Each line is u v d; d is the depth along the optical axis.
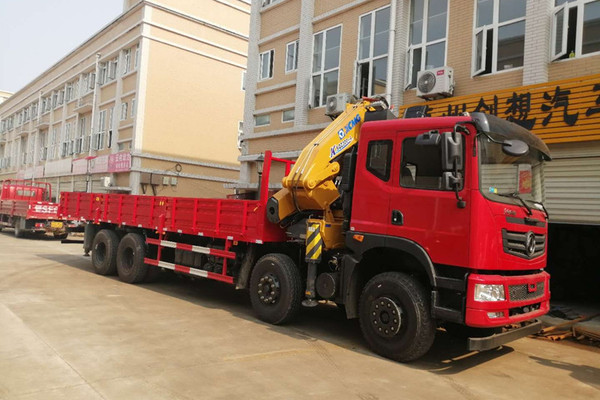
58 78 33.25
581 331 7.20
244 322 7.06
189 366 4.88
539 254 5.89
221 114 25.20
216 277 8.13
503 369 5.59
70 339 5.54
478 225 5.09
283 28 15.66
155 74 22.70
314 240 6.56
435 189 5.43
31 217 19.12
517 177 5.76
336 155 7.08
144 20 22.25
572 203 8.30
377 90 12.35
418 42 11.57
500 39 9.86
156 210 9.57
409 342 5.39
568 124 8.21
